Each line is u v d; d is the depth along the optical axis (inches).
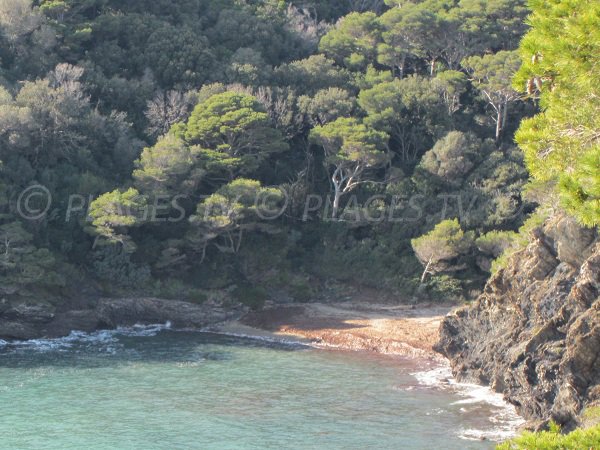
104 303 3420.3
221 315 3506.4
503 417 2258.9
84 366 2758.4
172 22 4753.9
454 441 2065.7
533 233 2343.8
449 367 2849.4
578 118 953.5
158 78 4335.6
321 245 3941.9
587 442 812.6
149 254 3622.0
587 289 2050.9
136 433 2086.6
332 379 2655.0
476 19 4468.5
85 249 3548.2
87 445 1991.9
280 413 2276.1
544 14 978.7
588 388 1931.6
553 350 2128.4
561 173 966.4
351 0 5595.5
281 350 3070.9
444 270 3641.7
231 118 3718.0
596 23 882.1
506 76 4082.2
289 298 3705.7
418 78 4357.8
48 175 3565.5
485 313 2610.7
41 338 3186.5
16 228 3248.0
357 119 4005.9
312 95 4333.2
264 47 4771.2
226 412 2276.1
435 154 3961.6
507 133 4284.0
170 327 3454.7
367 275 3784.5
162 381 2586.1
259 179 4023.1
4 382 2529.5
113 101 4126.5
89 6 4436.5
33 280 3211.1
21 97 3678.6
